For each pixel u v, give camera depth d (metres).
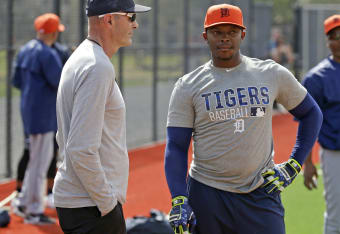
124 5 13.01
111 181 12.77
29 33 34.47
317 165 39.00
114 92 12.58
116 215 12.89
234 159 13.53
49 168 26.42
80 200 12.59
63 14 35.34
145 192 30.98
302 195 30.78
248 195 13.69
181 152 13.90
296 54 77.25
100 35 13.03
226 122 13.41
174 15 52.06
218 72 13.62
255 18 79.88
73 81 12.34
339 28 19.08
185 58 54.97
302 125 14.32
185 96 13.74
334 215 19.30
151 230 20.08
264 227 13.67
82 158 12.00
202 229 14.11
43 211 25.09
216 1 60.62
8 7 32.75
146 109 56.06
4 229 23.88
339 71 19.22
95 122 12.05
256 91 13.45
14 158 36.84
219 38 13.31
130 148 44.53
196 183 14.09
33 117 24.47
